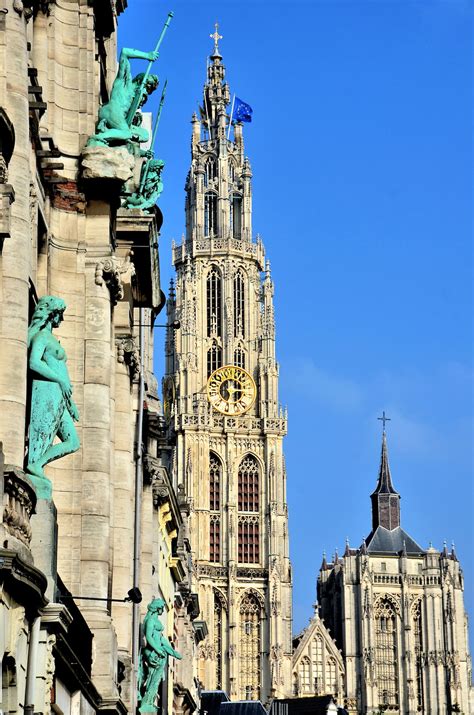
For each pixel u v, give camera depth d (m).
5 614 33.84
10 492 35.09
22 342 38.53
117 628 59.19
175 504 101.12
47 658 38.12
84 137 52.41
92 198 51.97
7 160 37.44
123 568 59.38
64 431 40.25
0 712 35.06
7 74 39.69
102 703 50.53
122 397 59.59
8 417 37.81
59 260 51.66
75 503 50.53
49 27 52.22
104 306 51.91
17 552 33.56
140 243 59.09
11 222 39.03
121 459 59.56
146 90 54.19
